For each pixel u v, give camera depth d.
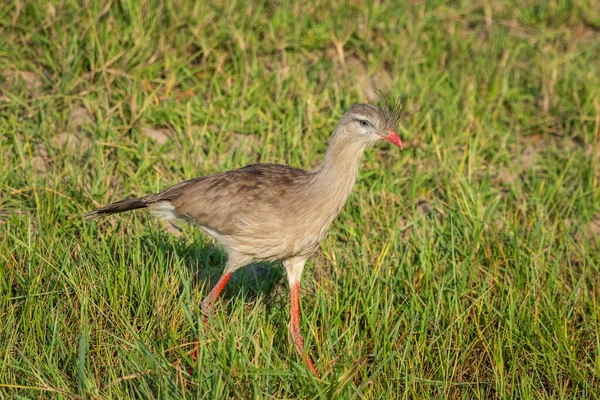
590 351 10.04
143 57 13.89
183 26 14.60
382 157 13.45
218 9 15.07
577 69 15.72
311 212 9.10
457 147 13.69
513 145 14.12
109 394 8.06
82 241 10.55
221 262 10.92
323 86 14.38
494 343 9.57
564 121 14.66
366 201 12.13
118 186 11.77
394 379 8.88
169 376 8.19
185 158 12.45
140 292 9.51
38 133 12.43
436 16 16.61
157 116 13.23
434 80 15.02
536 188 12.90
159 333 9.09
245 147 13.14
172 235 10.92
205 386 8.18
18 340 9.00
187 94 13.94
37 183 11.51
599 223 12.67
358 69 15.20
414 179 12.56
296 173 9.42
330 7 16.14
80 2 14.55
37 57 13.78
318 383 8.34
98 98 13.27
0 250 9.84
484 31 16.97
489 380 9.45
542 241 11.30
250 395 8.22
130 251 10.37
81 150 12.45
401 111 9.35
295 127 13.23
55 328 8.62
